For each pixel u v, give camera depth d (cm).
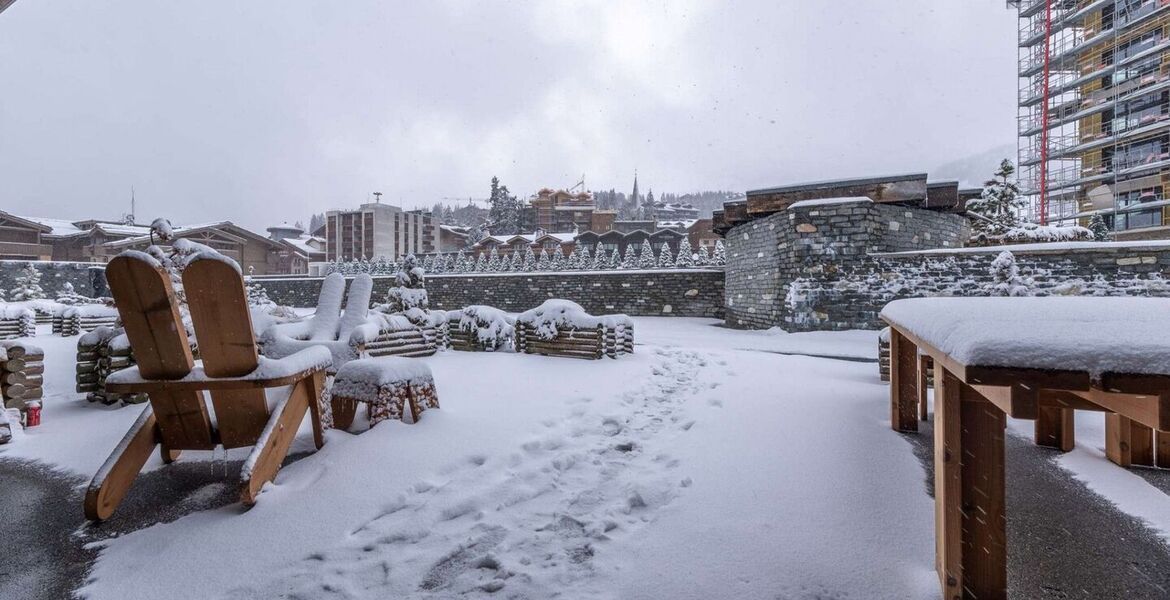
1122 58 3045
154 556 251
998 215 1897
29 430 451
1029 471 368
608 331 844
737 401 555
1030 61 3556
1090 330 158
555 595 222
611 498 321
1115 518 295
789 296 1314
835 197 1318
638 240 4575
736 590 223
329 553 254
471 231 6419
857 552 250
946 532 205
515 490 326
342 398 419
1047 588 229
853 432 441
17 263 2745
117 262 289
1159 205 2880
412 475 337
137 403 543
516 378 670
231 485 331
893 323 327
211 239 4122
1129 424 375
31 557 252
